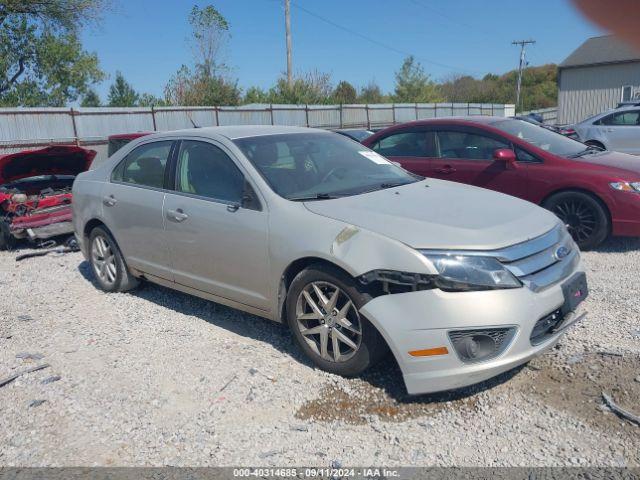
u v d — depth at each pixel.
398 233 3.47
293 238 3.82
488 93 68.12
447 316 3.21
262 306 4.17
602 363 3.75
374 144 8.15
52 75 32.47
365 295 3.50
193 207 4.53
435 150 7.56
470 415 3.32
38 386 3.90
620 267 5.86
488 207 3.90
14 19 29.69
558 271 3.55
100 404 3.65
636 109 15.28
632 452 2.91
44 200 7.88
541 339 3.45
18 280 6.45
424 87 60.41
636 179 6.30
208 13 33.09
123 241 5.34
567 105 34.56
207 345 4.40
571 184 6.48
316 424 3.32
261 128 4.98
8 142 20.31
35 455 3.18
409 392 3.36
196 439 3.23
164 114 24.06
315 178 4.40
